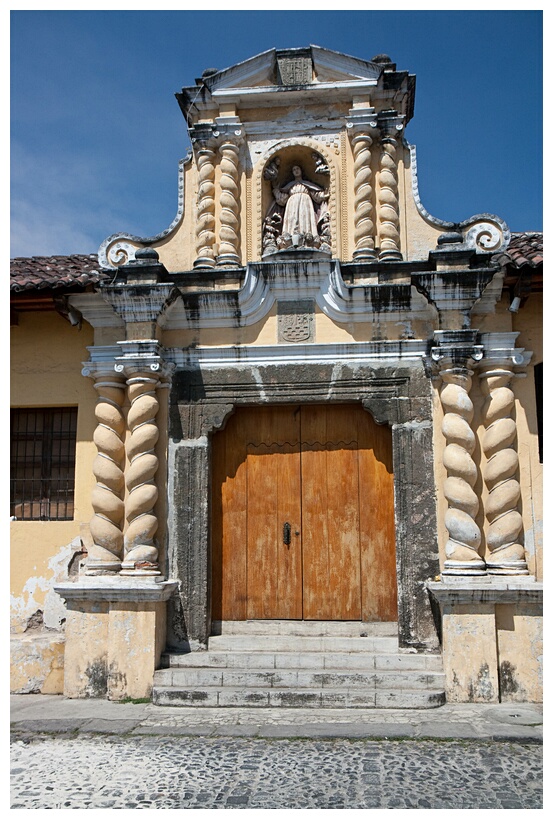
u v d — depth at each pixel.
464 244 8.74
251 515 8.95
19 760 6.30
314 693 7.55
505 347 8.36
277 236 9.61
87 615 8.32
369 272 8.80
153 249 9.21
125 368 8.55
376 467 8.84
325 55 9.34
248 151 9.62
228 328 8.93
